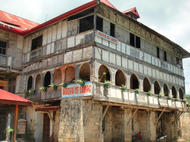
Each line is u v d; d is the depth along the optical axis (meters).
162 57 25.11
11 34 22.27
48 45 19.92
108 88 16.72
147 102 20.77
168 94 24.61
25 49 22.80
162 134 26.20
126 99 18.30
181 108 26.14
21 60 22.69
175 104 25.17
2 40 21.61
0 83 23.22
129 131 19.48
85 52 16.64
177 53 28.33
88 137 15.51
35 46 22.42
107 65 17.16
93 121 16.12
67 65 17.64
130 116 20.00
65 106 16.75
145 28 21.34
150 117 22.03
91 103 15.60
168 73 25.20
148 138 21.59
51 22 19.33
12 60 21.94
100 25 20.11
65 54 18.06
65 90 17.09
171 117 25.92
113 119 19.73
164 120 26.39
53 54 19.09
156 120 23.02
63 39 18.58
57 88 18.06
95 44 16.33
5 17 25.30
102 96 15.95
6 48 21.84
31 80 22.52
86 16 17.39
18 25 23.66
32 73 21.03
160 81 23.53
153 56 23.12
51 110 17.44
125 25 20.05
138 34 21.61
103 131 18.47
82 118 15.43
